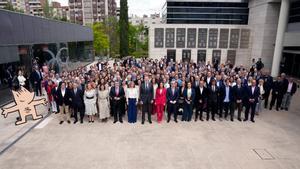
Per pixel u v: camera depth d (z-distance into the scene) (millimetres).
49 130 9758
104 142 8633
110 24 53938
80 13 84938
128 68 16406
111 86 10828
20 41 15141
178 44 29500
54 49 21359
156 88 11016
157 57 29953
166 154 7781
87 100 10391
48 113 11836
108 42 51344
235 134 9445
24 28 15656
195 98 10773
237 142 8727
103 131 9648
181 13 32188
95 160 7395
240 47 29109
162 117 11266
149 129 9875
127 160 7402
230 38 28875
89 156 7629
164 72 13477
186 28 29031
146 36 62312
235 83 11289
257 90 10648
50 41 20219
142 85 10359
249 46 29094
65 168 6953
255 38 28281
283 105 12938
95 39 48438
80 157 7562
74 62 27953
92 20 84688
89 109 10438
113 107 10648
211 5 31578
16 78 14500
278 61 23188
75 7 84688
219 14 31750
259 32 27312
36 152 7895
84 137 9070
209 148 8227
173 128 10016
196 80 11391
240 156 7703
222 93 10852
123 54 42312
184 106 10734
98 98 10516
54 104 11773
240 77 12594
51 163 7219
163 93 10445
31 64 16797
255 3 28578
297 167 7098
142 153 7840
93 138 8977
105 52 52000
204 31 28906
